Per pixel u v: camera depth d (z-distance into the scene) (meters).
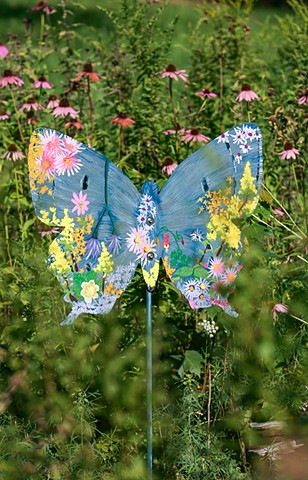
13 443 3.64
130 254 3.34
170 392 4.06
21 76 6.20
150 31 6.86
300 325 4.04
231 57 7.40
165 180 4.14
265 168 5.25
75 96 6.14
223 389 3.89
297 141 5.17
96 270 3.30
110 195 3.30
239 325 3.85
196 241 3.42
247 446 3.87
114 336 4.02
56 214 3.26
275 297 4.16
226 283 3.46
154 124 5.66
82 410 3.65
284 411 3.91
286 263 4.27
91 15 13.05
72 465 3.59
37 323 4.01
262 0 17.98
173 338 4.17
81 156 3.26
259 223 4.06
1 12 14.77
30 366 4.05
